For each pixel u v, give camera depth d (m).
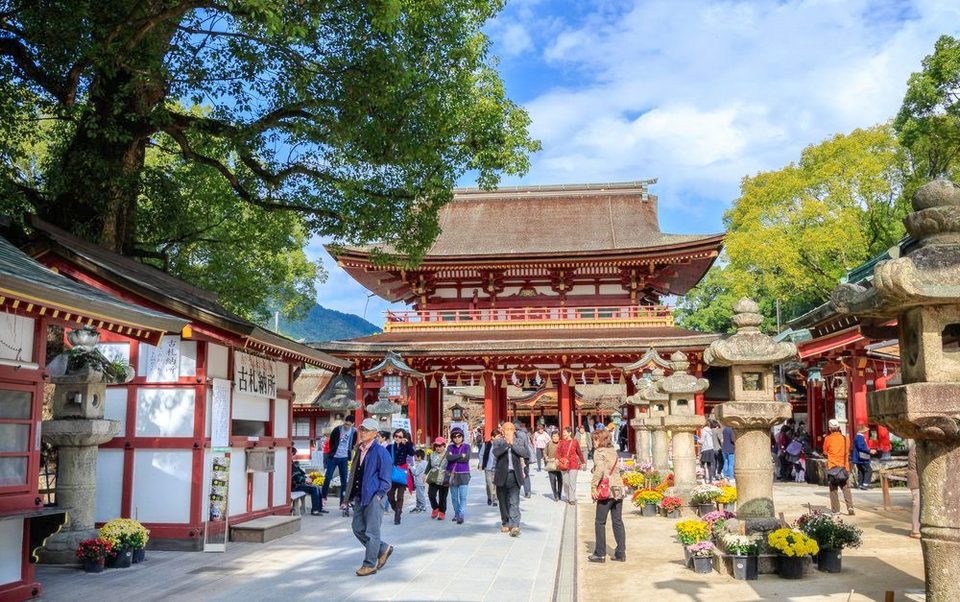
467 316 45.91
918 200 6.14
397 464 16.36
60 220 16.84
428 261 44.59
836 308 7.02
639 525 16.55
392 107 17.20
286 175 19.98
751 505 11.34
